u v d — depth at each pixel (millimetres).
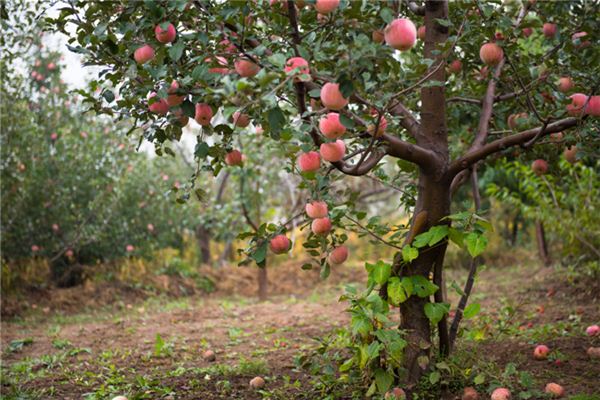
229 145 3162
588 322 5051
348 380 3348
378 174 3557
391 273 3174
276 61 2289
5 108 7715
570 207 6930
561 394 3223
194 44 2861
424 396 3141
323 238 3199
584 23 3650
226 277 10422
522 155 4348
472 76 4098
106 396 3770
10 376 4379
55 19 2959
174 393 3725
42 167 8703
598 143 3377
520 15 3738
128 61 2850
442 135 3246
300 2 2797
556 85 3582
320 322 6309
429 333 3242
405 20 2455
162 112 2936
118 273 9500
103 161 9234
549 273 7703
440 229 2979
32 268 8891
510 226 11883
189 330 6164
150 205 10031
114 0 2729
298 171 3127
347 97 2342
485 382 3381
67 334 6191
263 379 3914
